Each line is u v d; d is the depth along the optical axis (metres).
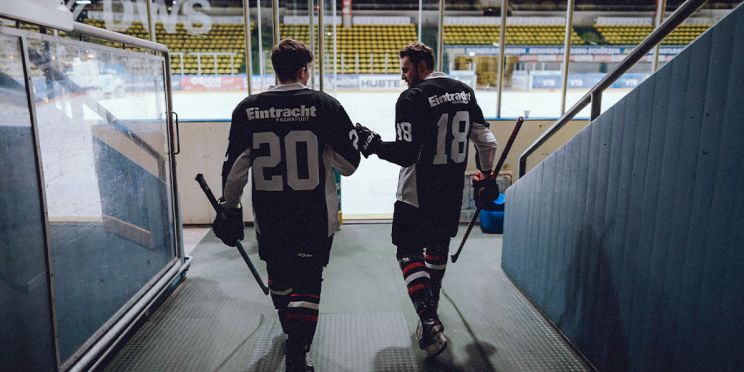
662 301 1.42
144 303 2.24
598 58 13.45
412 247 2.00
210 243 3.58
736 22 1.11
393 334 2.16
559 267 2.15
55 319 1.60
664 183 1.40
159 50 2.49
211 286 2.75
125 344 2.08
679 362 1.34
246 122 1.58
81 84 1.79
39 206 1.52
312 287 1.66
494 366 1.89
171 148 2.68
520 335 2.14
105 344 1.88
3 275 1.37
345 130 1.63
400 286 2.73
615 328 1.69
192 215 4.07
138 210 2.29
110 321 1.98
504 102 11.94
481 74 14.02
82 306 1.81
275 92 1.60
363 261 3.15
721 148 1.17
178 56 15.00
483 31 16.36
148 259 2.40
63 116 1.68
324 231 1.66
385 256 3.25
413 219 1.95
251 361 1.95
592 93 1.88
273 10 3.80
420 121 1.81
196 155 3.97
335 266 3.06
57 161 1.65
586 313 1.90
